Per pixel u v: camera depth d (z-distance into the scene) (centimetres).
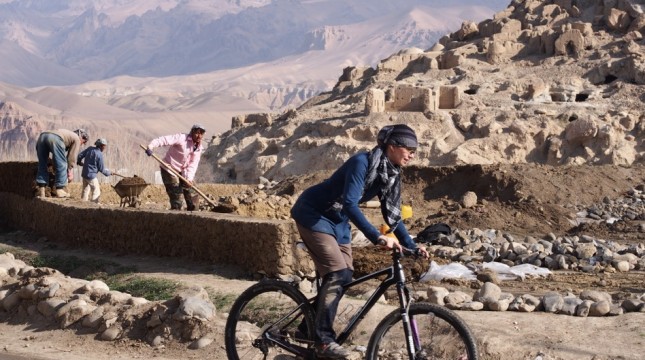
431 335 686
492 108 6122
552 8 8006
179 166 1559
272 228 1216
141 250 1452
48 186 1880
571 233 2067
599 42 7294
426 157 5619
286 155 6122
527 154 5619
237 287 1134
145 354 871
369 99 6103
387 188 671
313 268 1232
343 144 5812
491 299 935
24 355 873
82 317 968
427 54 7612
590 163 5372
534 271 1382
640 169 2692
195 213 1390
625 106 6166
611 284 1277
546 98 6438
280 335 717
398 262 670
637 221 2161
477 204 2328
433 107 6112
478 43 7725
